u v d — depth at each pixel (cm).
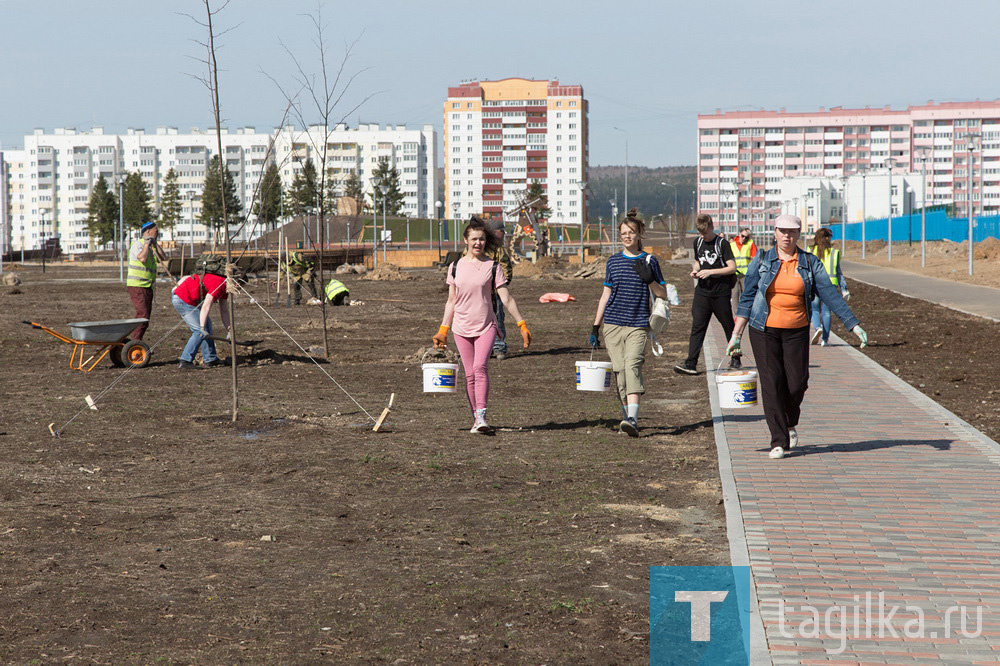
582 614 531
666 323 1020
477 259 1027
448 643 492
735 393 1005
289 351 1805
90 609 536
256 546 655
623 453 934
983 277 4209
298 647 486
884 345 1900
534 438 1008
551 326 2312
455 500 768
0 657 470
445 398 1284
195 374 1495
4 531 681
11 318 2617
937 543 638
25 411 1156
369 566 612
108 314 2775
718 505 748
